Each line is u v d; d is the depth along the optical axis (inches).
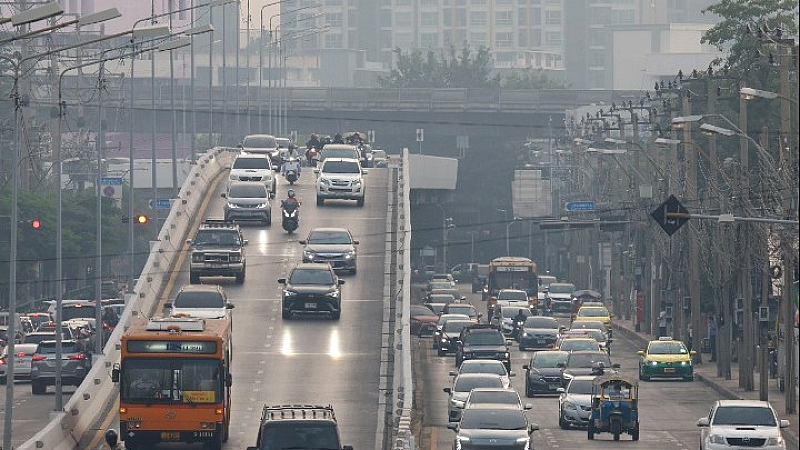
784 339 6195.9
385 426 4682.6
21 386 6830.7
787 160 5575.8
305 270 6569.9
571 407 5191.9
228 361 4311.0
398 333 5866.1
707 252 7308.1
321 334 6240.2
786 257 5762.8
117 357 5561.0
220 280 7224.4
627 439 4960.6
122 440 4052.7
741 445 4274.1
